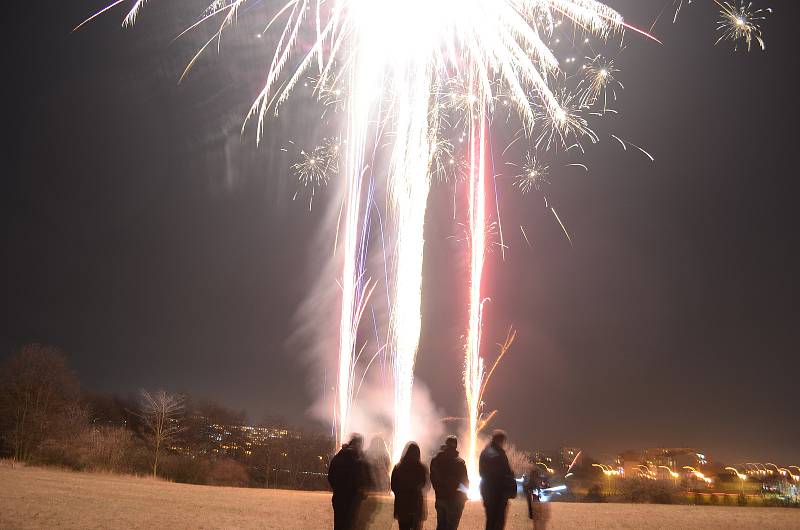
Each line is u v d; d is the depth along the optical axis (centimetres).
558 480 3509
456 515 1092
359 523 1076
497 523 1080
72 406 5303
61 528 1333
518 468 3244
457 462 1102
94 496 2050
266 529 1451
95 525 1399
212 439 6188
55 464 4409
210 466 5450
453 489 1093
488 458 1105
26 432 4788
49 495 1984
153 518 1569
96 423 6003
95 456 4462
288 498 2298
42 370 5106
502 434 1132
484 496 1097
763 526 1686
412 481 1062
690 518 1862
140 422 5712
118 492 2273
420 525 1071
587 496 3303
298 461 5919
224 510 1805
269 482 5759
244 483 5478
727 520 1819
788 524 1744
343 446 1070
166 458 5156
